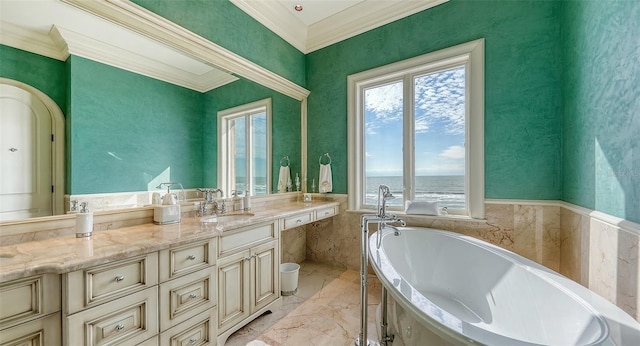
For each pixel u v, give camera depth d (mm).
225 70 2230
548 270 1365
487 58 2107
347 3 2557
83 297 1000
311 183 3137
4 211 1176
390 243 2041
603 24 1323
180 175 1940
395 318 1422
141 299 1174
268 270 1974
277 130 2814
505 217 2039
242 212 2229
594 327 958
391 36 2578
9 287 872
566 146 1777
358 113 2836
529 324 1328
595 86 1403
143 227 1563
